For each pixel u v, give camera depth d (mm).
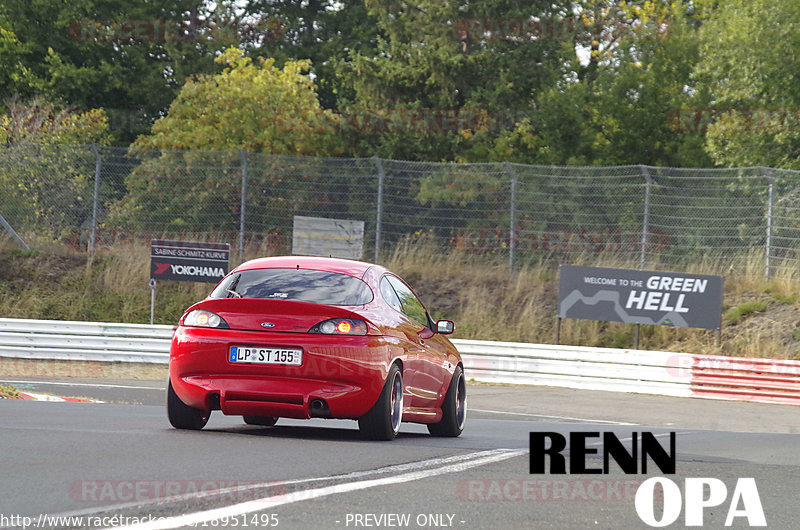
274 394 17281
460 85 74188
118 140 86750
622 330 53219
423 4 74312
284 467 13930
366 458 15211
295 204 59250
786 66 64938
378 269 19812
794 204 55469
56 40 88250
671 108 73750
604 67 81438
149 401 30953
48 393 31344
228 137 67188
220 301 17719
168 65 93750
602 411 34812
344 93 92312
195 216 59156
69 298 57000
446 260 59188
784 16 64875
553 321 54750
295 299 18000
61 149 60938
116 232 59875
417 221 59875
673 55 77438
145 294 57969
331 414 17469
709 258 55188
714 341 50344
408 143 71375
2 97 84062
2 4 85875
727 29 68062
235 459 14492
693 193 59281
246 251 57875
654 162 73938
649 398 42281
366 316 17734
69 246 60188
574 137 72750
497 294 56844
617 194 58312
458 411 22078
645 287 48906
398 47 75500
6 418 19141
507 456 16031
